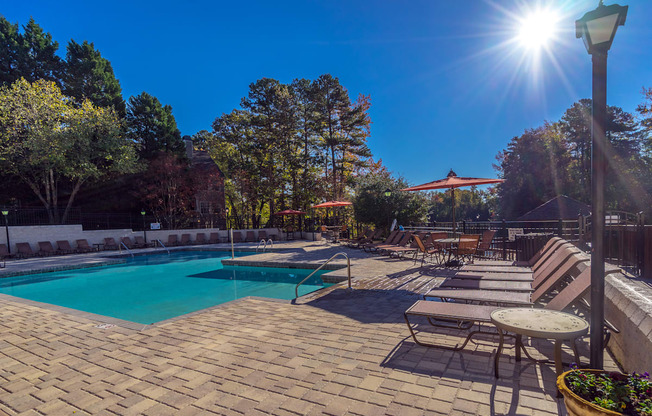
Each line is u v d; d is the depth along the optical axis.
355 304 5.75
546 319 2.81
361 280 7.83
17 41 24.42
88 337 4.61
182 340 4.30
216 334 4.47
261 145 30.83
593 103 2.44
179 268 14.04
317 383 3.01
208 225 27.50
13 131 19.73
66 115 21.25
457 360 3.38
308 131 33.12
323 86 30.55
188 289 9.86
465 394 2.72
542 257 6.21
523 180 40.78
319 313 5.29
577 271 4.59
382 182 20.20
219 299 8.59
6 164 19.73
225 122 35.41
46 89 20.64
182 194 26.84
